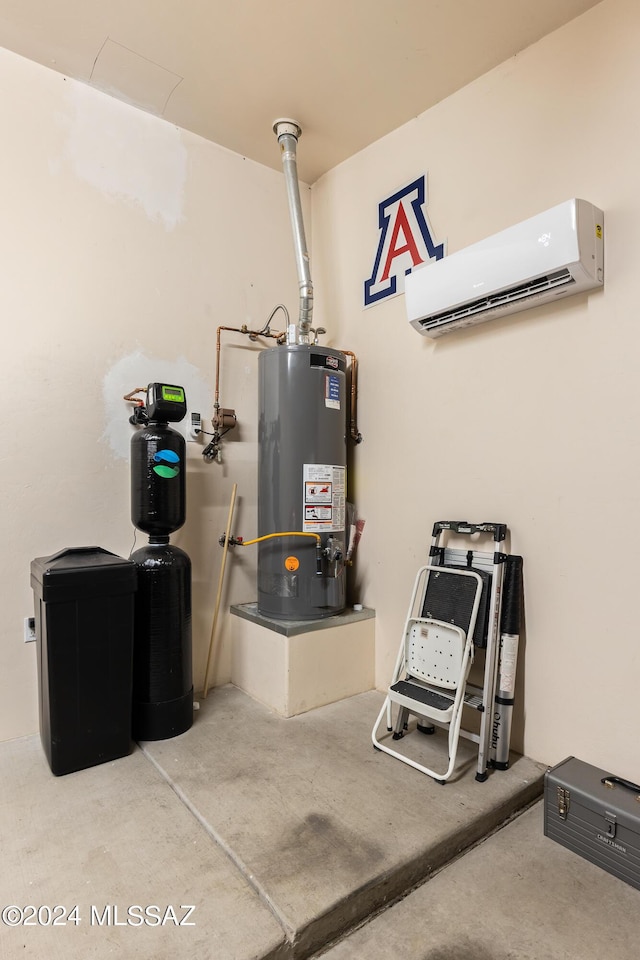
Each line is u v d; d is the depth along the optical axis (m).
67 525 2.26
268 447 2.52
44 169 2.21
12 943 1.18
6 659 2.11
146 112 2.49
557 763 1.90
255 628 2.54
